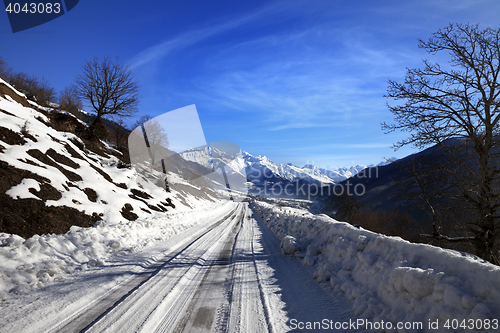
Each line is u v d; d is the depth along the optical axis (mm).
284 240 7734
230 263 6617
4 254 4734
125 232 8844
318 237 7414
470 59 8859
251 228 15281
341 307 3738
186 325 3236
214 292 4461
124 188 15406
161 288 4430
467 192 9109
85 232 7371
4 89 15562
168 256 6914
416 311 2785
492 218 8523
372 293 3590
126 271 5227
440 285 2709
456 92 9039
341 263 5121
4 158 8438
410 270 3082
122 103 28359
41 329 2930
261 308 3793
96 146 21078
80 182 11625
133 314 3424
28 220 6922
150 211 14500
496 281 2385
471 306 2354
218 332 3084
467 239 8703
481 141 8555
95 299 3867
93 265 5617
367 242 4793
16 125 11195
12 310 3314
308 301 4055
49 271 4703
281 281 5102
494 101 8219
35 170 9141
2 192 7141
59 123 19672
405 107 9695
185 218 16109
